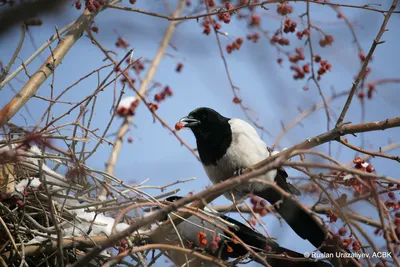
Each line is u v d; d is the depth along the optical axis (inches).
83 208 430.6
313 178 360.5
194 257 446.0
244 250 472.7
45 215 424.5
